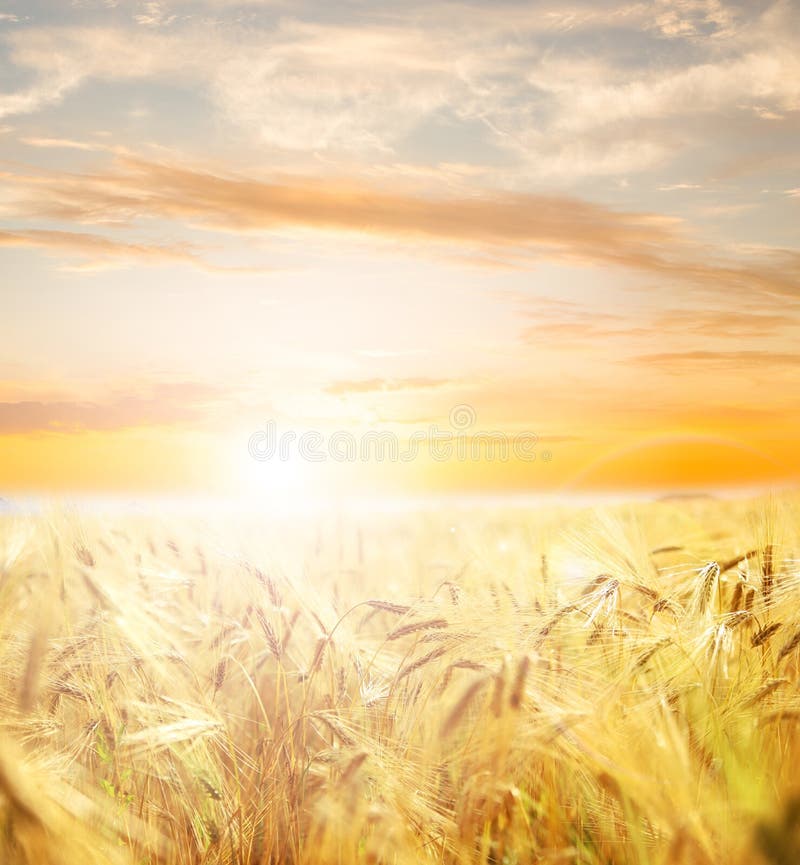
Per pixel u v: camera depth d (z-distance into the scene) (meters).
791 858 2.11
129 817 2.83
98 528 4.85
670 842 2.43
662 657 3.42
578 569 3.89
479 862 2.78
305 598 3.74
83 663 3.34
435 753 3.13
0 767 2.24
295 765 3.13
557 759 3.08
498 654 3.21
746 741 2.89
